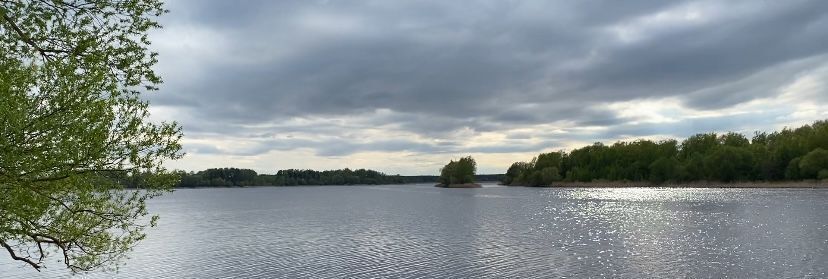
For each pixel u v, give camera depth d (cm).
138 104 1027
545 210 9106
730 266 3412
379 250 4462
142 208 1098
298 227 6769
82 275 3506
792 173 15262
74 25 1028
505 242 4847
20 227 1097
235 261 4022
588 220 6938
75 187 1037
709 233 5091
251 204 13838
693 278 3120
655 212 7875
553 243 4709
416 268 3600
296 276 3434
